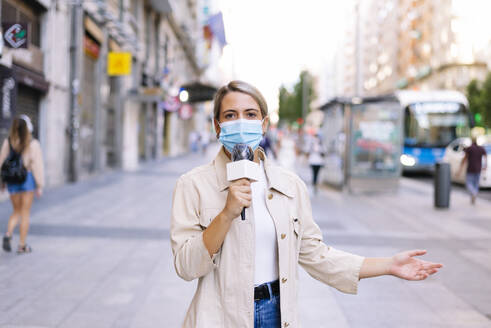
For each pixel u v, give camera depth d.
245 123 1.67
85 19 13.64
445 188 10.25
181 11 34.19
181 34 33.62
